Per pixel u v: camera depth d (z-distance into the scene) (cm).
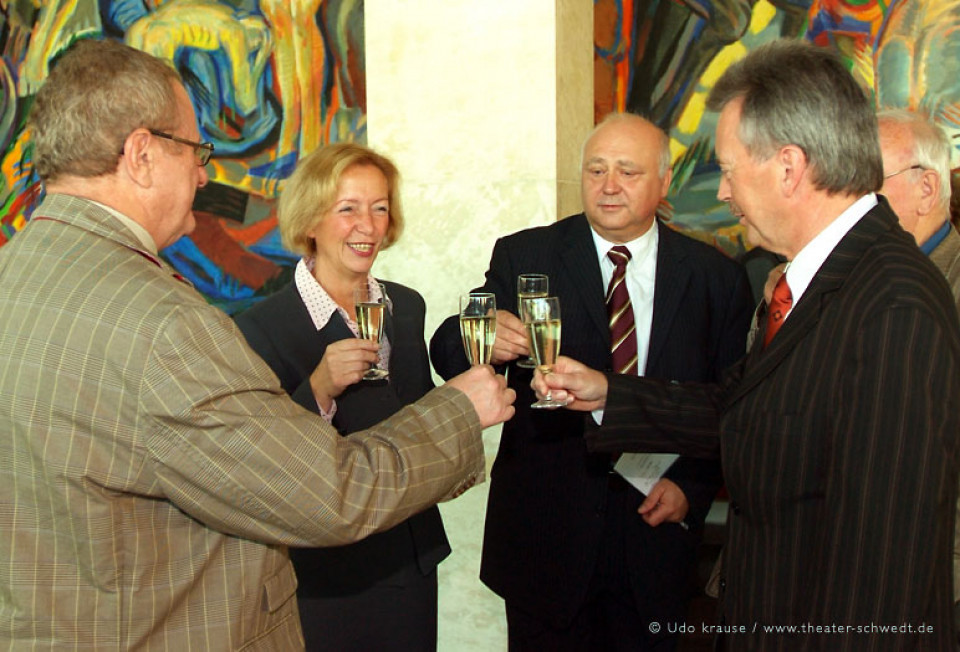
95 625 105
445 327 225
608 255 214
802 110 117
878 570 101
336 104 472
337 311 193
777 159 119
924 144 180
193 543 113
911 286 107
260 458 106
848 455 106
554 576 200
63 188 117
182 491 106
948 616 106
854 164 117
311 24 473
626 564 201
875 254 113
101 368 103
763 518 120
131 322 104
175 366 103
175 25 486
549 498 203
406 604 182
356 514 112
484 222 270
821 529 111
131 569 107
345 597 180
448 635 276
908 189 180
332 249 197
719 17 418
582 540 198
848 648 103
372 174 198
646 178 206
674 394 164
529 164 264
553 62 260
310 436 111
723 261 218
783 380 117
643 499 202
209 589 114
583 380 164
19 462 105
